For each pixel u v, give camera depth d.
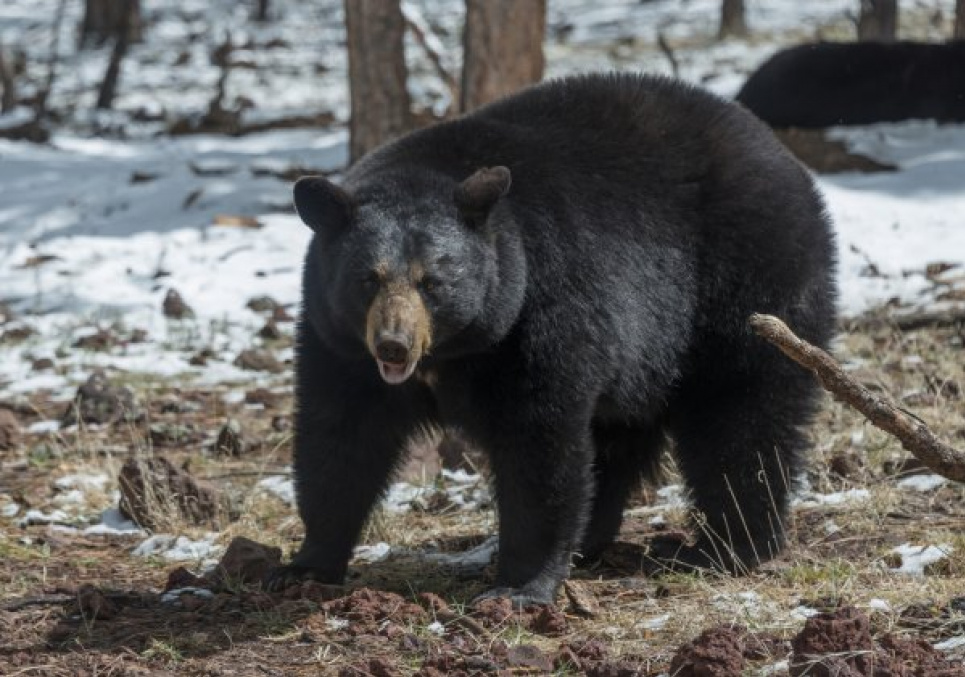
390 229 8.71
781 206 10.43
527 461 9.27
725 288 10.23
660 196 10.03
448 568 10.35
